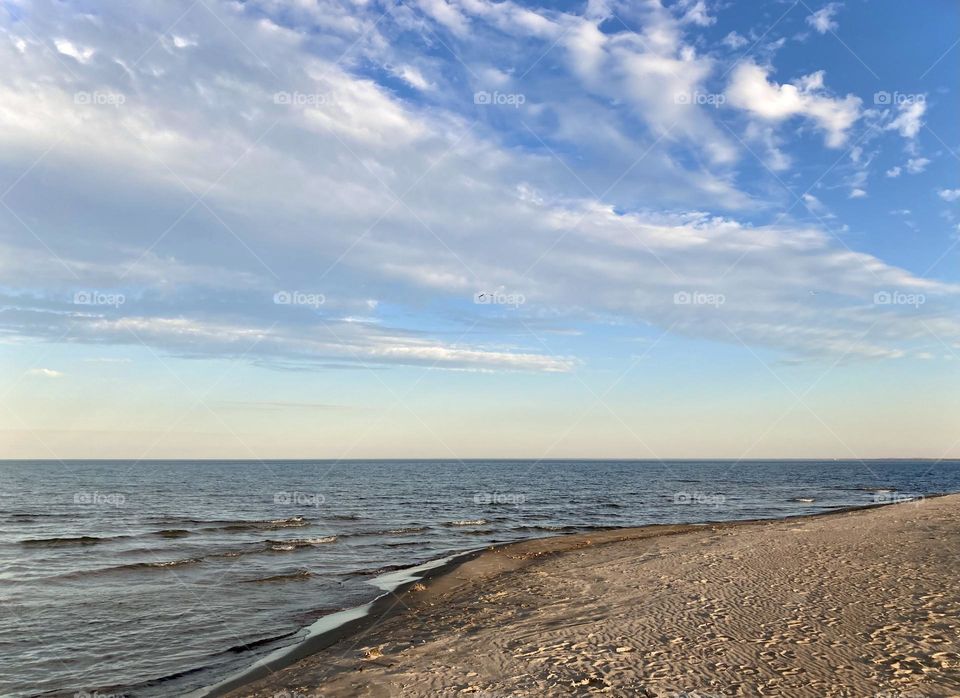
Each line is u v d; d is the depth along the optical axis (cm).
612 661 852
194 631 1328
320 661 1053
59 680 1061
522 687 785
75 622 1405
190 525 3388
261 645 1220
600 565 1758
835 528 1992
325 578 1858
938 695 676
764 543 1781
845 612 996
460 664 912
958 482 9312
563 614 1188
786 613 1017
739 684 739
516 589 1531
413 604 1484
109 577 1892
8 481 8525
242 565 2102
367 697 814
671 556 1766
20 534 3028
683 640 917
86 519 3766
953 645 816
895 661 777
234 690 960
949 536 1599
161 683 1034
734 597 1153
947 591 1066
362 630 1273
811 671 764
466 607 1384
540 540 2464
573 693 748
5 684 1046
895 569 1264
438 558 2233
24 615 1461
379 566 2080
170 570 2006
